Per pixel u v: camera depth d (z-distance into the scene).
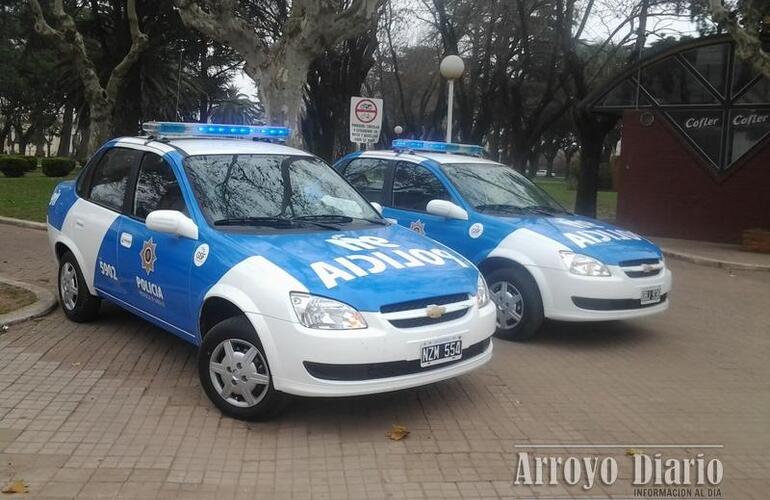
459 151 8.88
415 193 7.81
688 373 6.01
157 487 3.71
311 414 4.76
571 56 19.44
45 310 6.93
